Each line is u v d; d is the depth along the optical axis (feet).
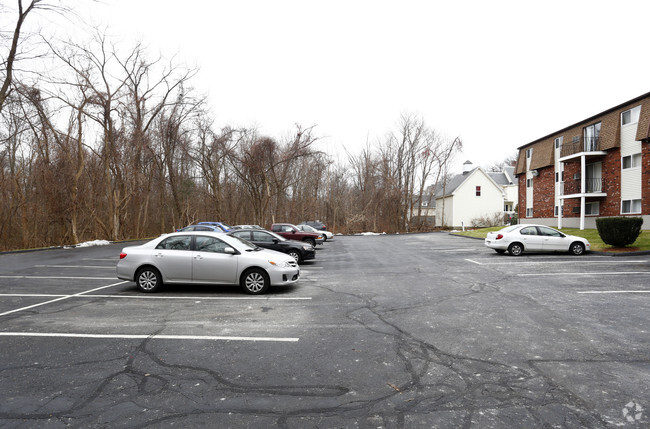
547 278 33.99
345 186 180.45
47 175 85.56
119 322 20.33
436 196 190.60
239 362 14.65
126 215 113.60
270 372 13.69
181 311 22.74
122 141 100.37
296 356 15.25
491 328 18.95
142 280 28.48
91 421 10.46
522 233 53.42
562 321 20.16
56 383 12.87
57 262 50.93
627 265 41.27
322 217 176.55
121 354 15.56
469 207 167.94
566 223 93.66
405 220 164.25
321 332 18.43
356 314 21.89
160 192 125.80
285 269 28.12
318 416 10.70
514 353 15.47
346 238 111.04
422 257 53.93
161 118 112.78
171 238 29.27
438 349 15.98
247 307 23.71
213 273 27.89
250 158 118.01
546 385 12.50
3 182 92.02
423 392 12.08
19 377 13.37
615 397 11.65
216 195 126.93
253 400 11.64
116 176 101.65
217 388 12.44
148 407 11.25
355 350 15.90
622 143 76.33
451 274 37.27
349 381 12.93
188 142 119.03
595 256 50.24
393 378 13.15
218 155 122.52
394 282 32.91
